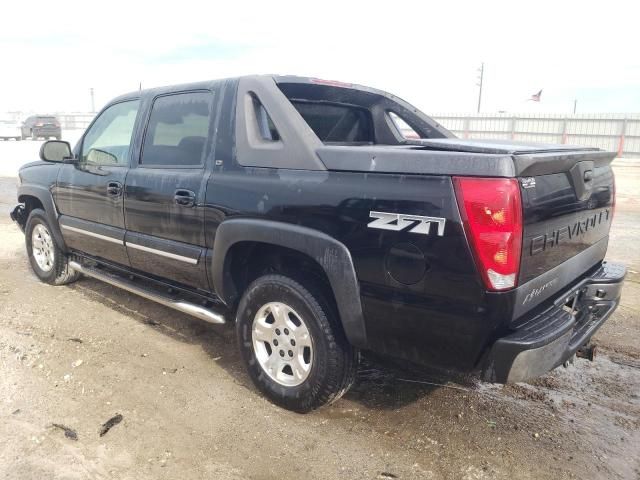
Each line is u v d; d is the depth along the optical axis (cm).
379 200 252
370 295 260
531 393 337
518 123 3662
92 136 454
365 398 328
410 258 243
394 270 249
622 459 271
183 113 363
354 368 297
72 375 348
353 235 262
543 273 253
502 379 234
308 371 298
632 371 368
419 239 240
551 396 333
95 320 445
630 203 1213
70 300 493
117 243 415
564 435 291
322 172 278
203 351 391
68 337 409
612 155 316
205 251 340
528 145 291
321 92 380
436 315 242
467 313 234
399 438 287
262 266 341
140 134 395
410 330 253
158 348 394
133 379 346
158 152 380
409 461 267
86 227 448
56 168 487
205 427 294
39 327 426
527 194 231
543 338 233
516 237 225
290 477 255
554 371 367
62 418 298
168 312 468
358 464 265
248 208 306
